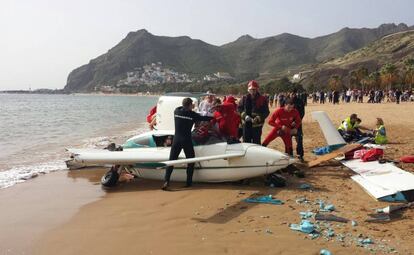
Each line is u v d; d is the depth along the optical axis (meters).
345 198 7.86
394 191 7.61
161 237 6.10
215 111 9.82
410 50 173.12
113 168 9.70
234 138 9.52
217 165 9.12
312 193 8.27
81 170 11.77
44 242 6.03
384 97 68.38
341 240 5.79
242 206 7.53
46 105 79.50
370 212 6.97
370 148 11.20
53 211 7.59
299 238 5.90
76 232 6.42
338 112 31.33
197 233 6.21
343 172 9.97
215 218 6.90
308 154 12.62
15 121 32.06
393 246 5.55
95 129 25.81
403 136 16.06
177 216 7.07
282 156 8.85
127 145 10.46
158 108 12.59
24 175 10.95
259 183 9.25
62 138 20.16
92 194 8.91
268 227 6.39
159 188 9.23
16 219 7.11
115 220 6.96
